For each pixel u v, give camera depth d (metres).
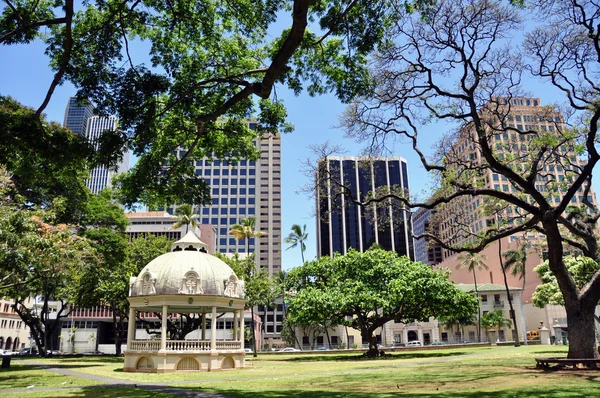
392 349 58.53
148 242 54.12
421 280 42.47
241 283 35.53
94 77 15.04
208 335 89.38
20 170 16.41
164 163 18.78
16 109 16.42
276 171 154.25
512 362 27.83
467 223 28.19
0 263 22.28
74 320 94.56
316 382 20.05
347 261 45.94
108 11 17.14
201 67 19.05
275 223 149.75
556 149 24.05
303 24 11.29
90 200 41.47
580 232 23.02
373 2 15.46
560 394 12.60
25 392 17.92
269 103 20.20
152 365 30.28
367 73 18.14
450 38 21.94
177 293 31.17
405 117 24.41
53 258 25.33
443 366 27.25
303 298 43.59
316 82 18.66
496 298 87.44
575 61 22.97
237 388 18.17
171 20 18.23
